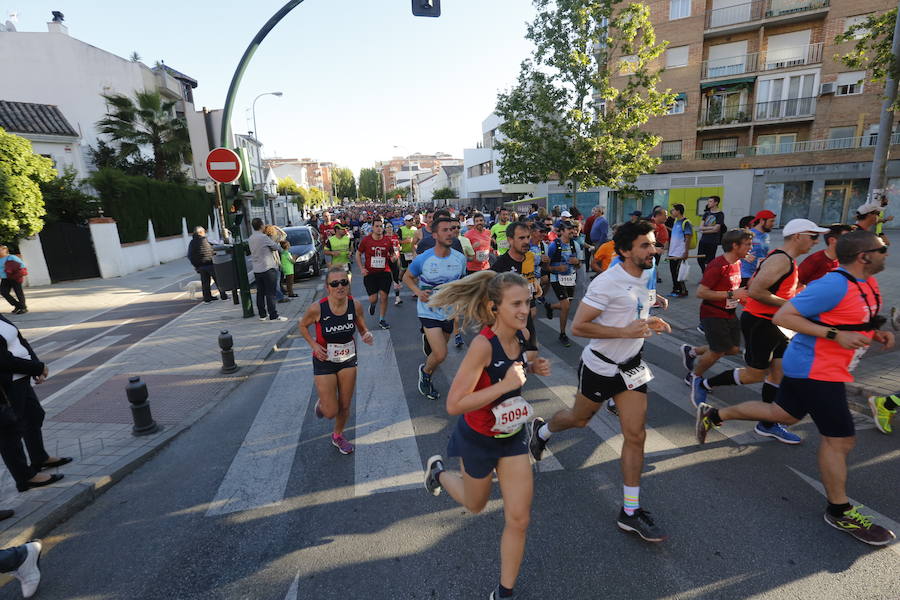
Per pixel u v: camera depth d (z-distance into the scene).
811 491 3.38
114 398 5.72
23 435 3.84
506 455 2.49
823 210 26.39
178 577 2.88
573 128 18.66
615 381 3.05
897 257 13.85
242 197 9.61
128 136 23.80
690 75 28.95
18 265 11.23
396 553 2.98
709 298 4.53
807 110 27.44
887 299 8.50
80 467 4.06
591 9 17.11
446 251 5.36
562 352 6.87
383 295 8.70
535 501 3.43
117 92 27.19
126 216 18.73
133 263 18.62
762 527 3.04
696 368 4.83
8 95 25.58
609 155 18.17
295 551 3.04
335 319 3.89
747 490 3.42
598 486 3.57
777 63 28.17
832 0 26.00
